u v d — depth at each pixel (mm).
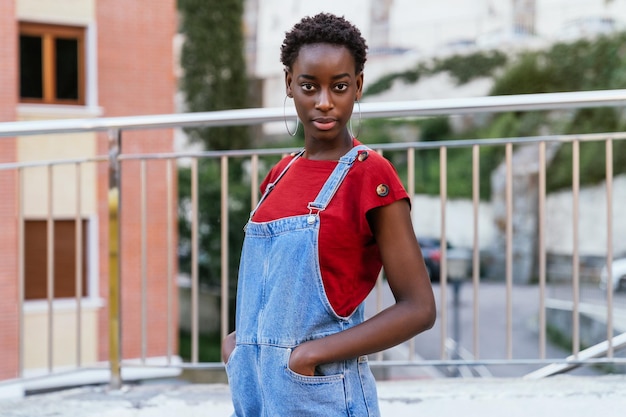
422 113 2752
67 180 12742
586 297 18219
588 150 20344
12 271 12086
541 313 2854
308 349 1470
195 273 3012
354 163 1532
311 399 1490
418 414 2543
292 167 1624
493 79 23672
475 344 2854
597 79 21875
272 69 25484
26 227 12375
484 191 23000
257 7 30984
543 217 2875
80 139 12859
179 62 25172
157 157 2998
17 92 12500
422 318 1490
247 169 22594
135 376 7551
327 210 1512
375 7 29109
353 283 1526
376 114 2734
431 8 28141
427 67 24875
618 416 2447
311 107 1528
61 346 12219
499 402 2545
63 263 12633
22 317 3184
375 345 1474
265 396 1536
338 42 1519
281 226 1541
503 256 22016
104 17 14055
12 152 12203
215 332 20109
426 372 12430
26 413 2615
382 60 25812
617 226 19656
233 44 25141
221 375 8859
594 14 22188
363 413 1542
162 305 13805
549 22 22953
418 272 1510
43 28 13016
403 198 1522
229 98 25094
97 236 12820
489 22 24062
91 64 13312
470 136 23328
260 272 1574
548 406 2516
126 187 13750
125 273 13562
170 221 3141
